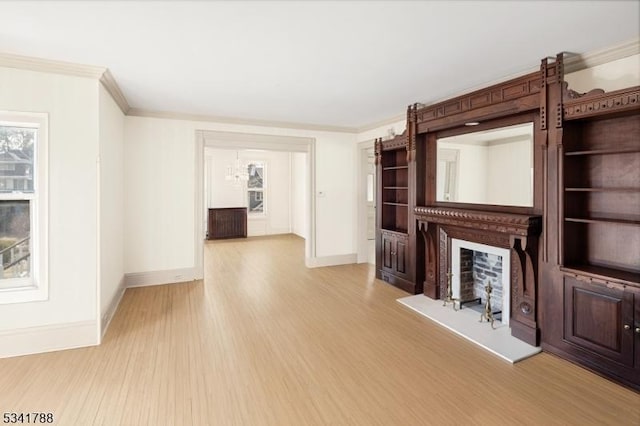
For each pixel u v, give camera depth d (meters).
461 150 3.88
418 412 2.14
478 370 2.64
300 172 10.05
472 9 2.16
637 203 2.52
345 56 2.91
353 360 2.79
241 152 9.98
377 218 5.31
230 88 3.80
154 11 2.17
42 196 2.92
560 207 2.76
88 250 3.08
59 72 2.97
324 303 4.19
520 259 3.09
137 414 2.12
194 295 4.48
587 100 2.52
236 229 9.75
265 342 3.12
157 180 4.92
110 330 3.37
